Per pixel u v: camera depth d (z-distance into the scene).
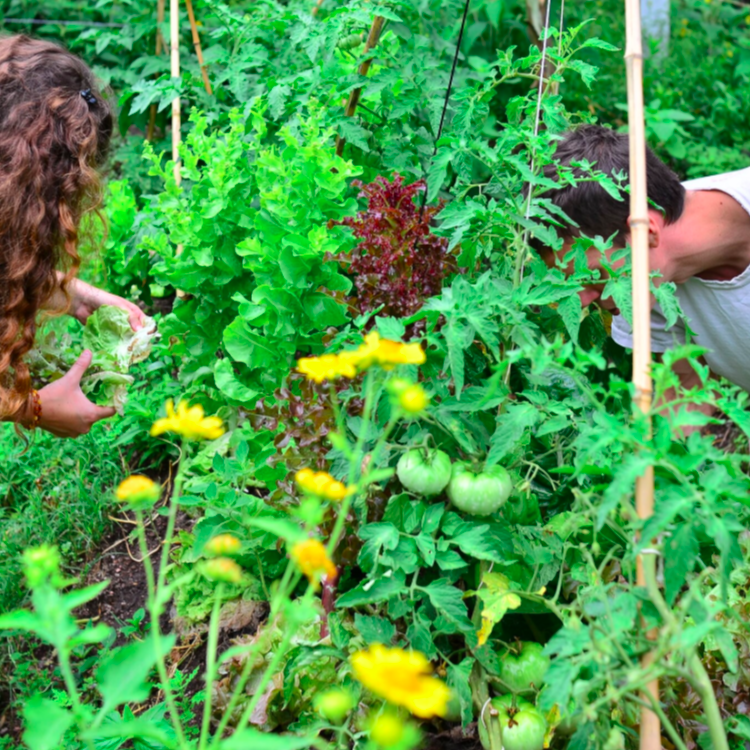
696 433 1.32
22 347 2.02
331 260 2.04
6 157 1.89
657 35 5.39
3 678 2.19
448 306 1.57
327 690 1.73
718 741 1.22
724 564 1.22
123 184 3.00
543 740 1.54
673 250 2.14
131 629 2.20
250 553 1.99
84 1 4.41
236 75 2.74
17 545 2.39
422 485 1.54
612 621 1.22
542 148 1.88
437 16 3.40
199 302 2.44
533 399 1.58
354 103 2.44
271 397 2.08
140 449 2.69
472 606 1.84
